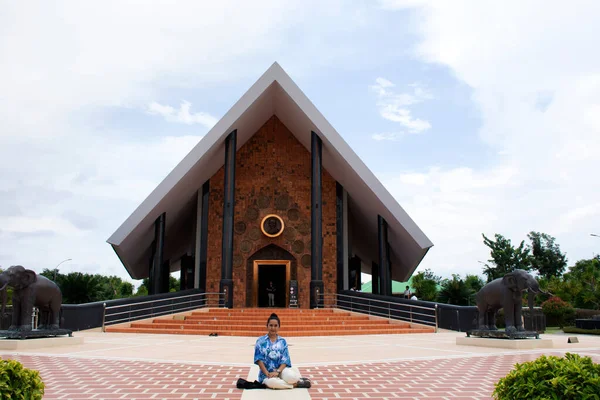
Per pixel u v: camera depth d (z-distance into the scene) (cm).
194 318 1709
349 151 1947
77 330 1499
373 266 2845
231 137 2000
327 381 616
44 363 771
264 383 560
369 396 526
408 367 743
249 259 2223
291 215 2255
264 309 1820
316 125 1948
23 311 1027
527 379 334
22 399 341
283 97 2023
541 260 4175
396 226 2030
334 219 2248
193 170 1953
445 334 1512
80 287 2420
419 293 3781
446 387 579
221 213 2239
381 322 1723
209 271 2186
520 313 1095
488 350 993
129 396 523
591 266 3181
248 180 2281
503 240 3334
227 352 941
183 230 2561
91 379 626
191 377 642
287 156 2305
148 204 1877
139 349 994
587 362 340
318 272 1978
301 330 1555
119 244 1878
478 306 1162
